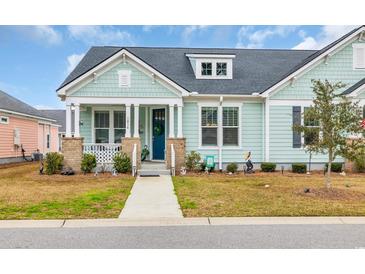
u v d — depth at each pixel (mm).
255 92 16812
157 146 17891
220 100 16578
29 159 26938
